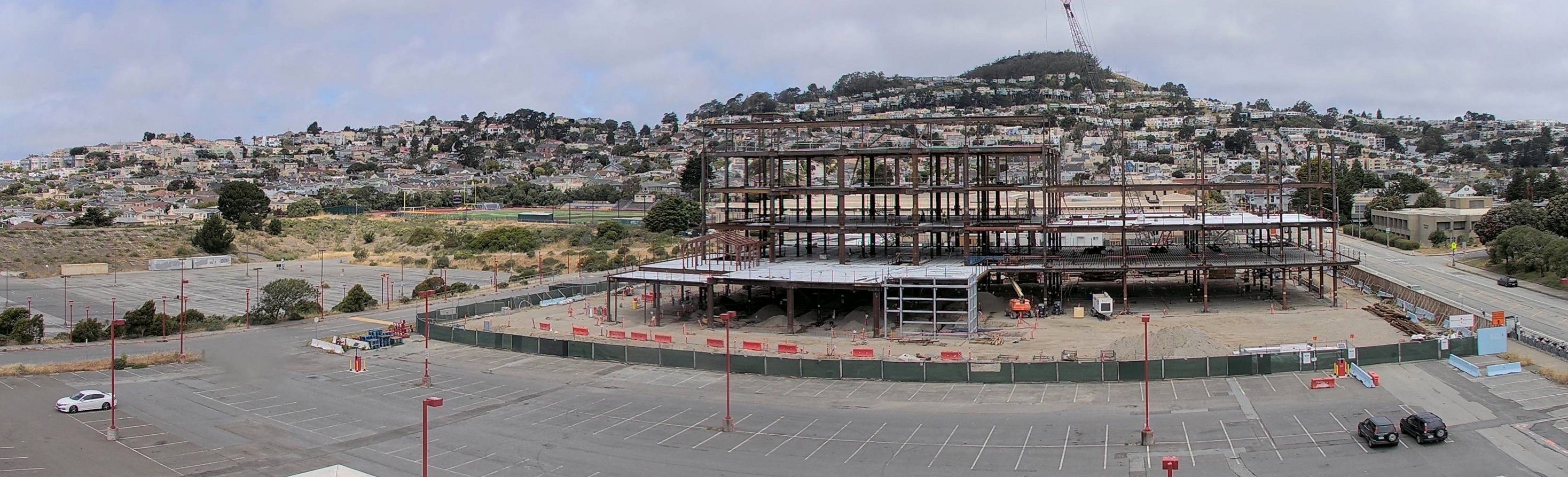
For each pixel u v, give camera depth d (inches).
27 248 7401.6
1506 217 6141.7
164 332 4057.6
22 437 2459.4
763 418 2586.1
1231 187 4586.6
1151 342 3304.6
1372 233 7623.0
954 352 3358.8
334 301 5467.5
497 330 4170.8
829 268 4503.0
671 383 3029.0
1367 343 3531.0
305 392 2957.7
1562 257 4857.3
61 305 5315.0
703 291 4931.1
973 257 4795.8
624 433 2468.0
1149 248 5172.2
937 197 5300.2
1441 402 2573.8
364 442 2407.7
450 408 2753.4
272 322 4539.9
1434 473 2030.0
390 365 3385.8
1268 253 4918.8
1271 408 2556.6
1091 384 2878.9
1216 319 4143.7
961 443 2324.1
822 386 2957.7
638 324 4249.5
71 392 2965.1
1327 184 4544.8
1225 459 2151.8
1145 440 2272.4
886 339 3794.3
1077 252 5093.5
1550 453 2137.1
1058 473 2094.0
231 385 3063.5
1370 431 2215.8
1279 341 3585.1
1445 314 3882.9
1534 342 3233.3
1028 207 5487.2
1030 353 3449.8
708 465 2193.7
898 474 2112.5
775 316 4306.1
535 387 2999.5
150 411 2726.4
